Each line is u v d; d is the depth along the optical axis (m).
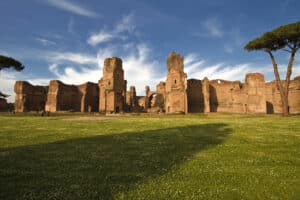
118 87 66.62
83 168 7.00
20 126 19.98
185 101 57.03
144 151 9.50
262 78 59.84
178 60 59.53
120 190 5.23
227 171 6.66
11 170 6.78
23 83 73.19
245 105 61.12
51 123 23.23
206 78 64.19
